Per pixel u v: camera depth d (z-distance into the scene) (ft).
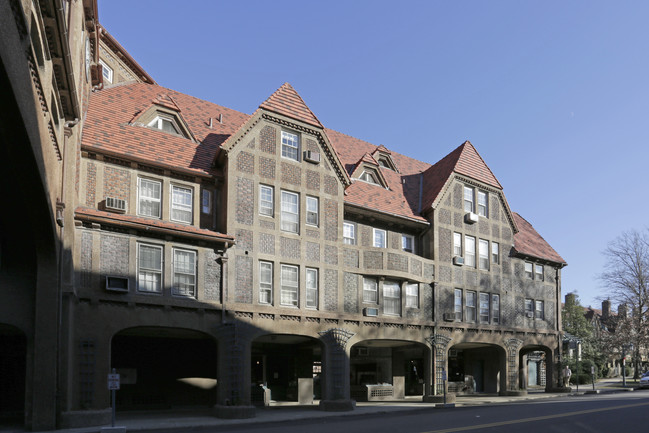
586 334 203.92
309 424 61.87
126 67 99.81
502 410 74.74
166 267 71.26
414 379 116.57
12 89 30.58
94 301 64.85
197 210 77.36
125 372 77.36
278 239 81.56
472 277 108.47
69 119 59.11
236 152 79.61
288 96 87.76
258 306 77.61
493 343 109.91
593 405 79.87
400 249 101.24
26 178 43.86
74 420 59.82
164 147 78.28
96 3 71.05
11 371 68.90
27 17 35.09
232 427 61.05
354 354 105.09
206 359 85.25
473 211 111.86
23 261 58.03
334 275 86.79
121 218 67.77
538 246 130.62
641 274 167.63
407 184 112.98
